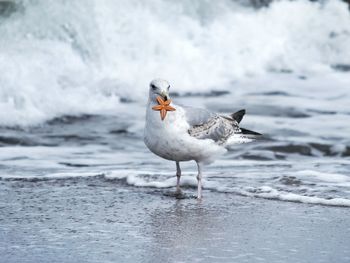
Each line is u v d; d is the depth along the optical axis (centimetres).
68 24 2014
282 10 2412
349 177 1195
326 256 784
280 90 2064
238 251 798
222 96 1998
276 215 962
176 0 2233
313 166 1319
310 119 1762
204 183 1140
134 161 1386
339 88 2098
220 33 2269
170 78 2059
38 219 932
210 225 909
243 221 930
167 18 2209
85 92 1867
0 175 1218
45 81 1856
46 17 2002
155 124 1009
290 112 1823
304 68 2280
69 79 1916
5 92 1773
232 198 1061
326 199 1037
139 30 2127
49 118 1739
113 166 1326
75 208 995
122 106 1864
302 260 770
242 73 2197
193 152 1036
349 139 1591
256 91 2052
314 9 2434
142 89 1966
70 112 1780
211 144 1051
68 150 1488
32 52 1934
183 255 782
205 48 2219
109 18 2088
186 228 895
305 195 1065
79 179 1184
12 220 924
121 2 2128
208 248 809
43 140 1576
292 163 1355
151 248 806
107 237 849
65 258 768
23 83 1812
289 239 848
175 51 2136
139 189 1121
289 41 2353
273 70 2262
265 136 1602
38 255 777
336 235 867
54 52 1962
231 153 1464
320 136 1611
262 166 1313
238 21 2319
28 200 1037
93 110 1817
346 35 2417
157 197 1067
